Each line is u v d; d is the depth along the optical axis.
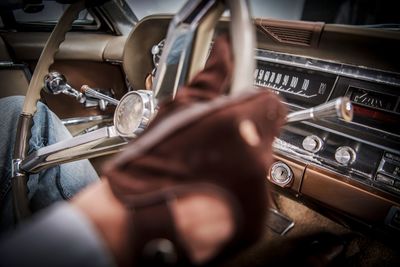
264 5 4.58
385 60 1.13
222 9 0.50
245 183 0.32
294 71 1.41
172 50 0.54
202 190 0.31
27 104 1.20
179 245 0.31
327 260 1.45
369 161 1.20
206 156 0.32
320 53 1.30
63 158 0.99
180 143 0.33
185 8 0.51
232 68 0.42
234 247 0.34
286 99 1.42
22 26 2.18
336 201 1.27
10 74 1.95
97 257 0.30
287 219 1.65
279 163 1.41
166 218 0.31
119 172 0.35
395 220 1.12
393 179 1.13
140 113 0.84
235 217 0.32
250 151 0.33
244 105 0.35
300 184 1.37
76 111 2.28
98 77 2.33
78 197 0.38
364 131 1.21
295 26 1.25
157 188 0.32
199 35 0.52
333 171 1.27
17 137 1.15
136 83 2.00
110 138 0.91
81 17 2.38
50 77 1.31
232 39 0.44
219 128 0.33
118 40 2.23
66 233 0.30
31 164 1.01
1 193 1.13
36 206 1.12
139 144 0.37
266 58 1.47
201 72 0.44
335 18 4.89
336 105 0.66
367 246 1.62
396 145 1.15
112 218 0.32
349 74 1.25
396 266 1.51
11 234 0.32
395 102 1.15
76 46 2.09
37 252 0.29
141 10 2.48
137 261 0.31
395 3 4.43
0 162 1.22
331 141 1.29
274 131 0.39
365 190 1.18
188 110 0.36
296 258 1.51
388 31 1.06
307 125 1.36
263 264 1.50
